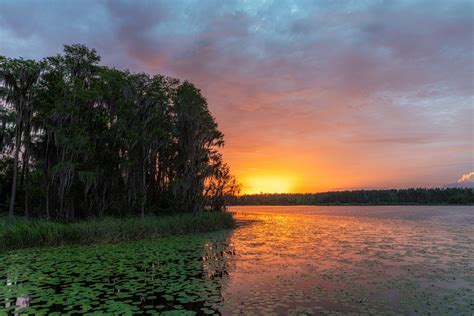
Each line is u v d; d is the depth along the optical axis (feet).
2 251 58.29
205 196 117.39
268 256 53.72
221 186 129.90
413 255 54.60
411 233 90.48
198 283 36.45
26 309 27.71
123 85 96.78
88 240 69.51
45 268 44.11
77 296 31.37
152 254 55.62
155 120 104.99
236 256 53.67
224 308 28.14
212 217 104.12
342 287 34.88
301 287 34.83
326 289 34.09
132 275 40.19
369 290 33.76
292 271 42.55
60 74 89.04
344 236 83.41
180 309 27.78
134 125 98.48
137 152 100.07
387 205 390.01
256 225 119.65
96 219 85.81
